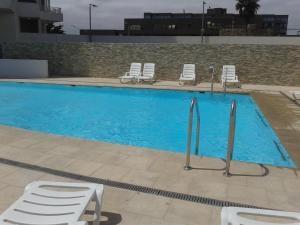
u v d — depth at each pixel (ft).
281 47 48.39
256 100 37.42
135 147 18.60
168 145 25.62
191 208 11.86
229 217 8.48
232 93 42.86
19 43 61.98
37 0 111.75
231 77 48.49
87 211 11.32
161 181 14.07
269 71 49.62
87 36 114.73
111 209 11.71
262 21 193.16
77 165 15.87
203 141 26.43
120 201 12.30
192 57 52.24
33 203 9.20
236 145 25.13
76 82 50.65
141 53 54.65
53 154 17.39
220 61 51.21
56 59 60.13
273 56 49.01
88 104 40.04
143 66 54.44
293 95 38.40
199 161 16.42
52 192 9.87
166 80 54.29
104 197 12.60
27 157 16.93
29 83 50.52
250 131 28.66
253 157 22.49
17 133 21.39
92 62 57.93
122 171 15.15
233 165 15.90
